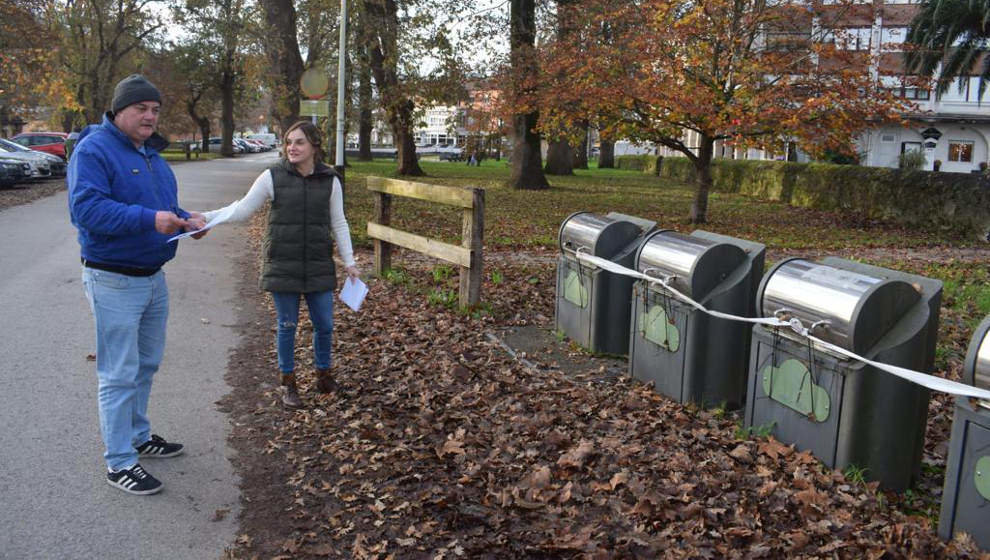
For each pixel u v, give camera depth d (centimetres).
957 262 1359
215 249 1243
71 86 3994
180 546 358
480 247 807
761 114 1599
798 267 460
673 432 492
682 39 1677
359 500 404
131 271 396
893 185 2067
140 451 447
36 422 491
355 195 2303
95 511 385
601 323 671
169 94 6094
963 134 4959
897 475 423
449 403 547
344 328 755
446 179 3569
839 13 1719
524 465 446
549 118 2011
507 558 350
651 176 4541
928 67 2827
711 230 1803
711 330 536
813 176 2494
